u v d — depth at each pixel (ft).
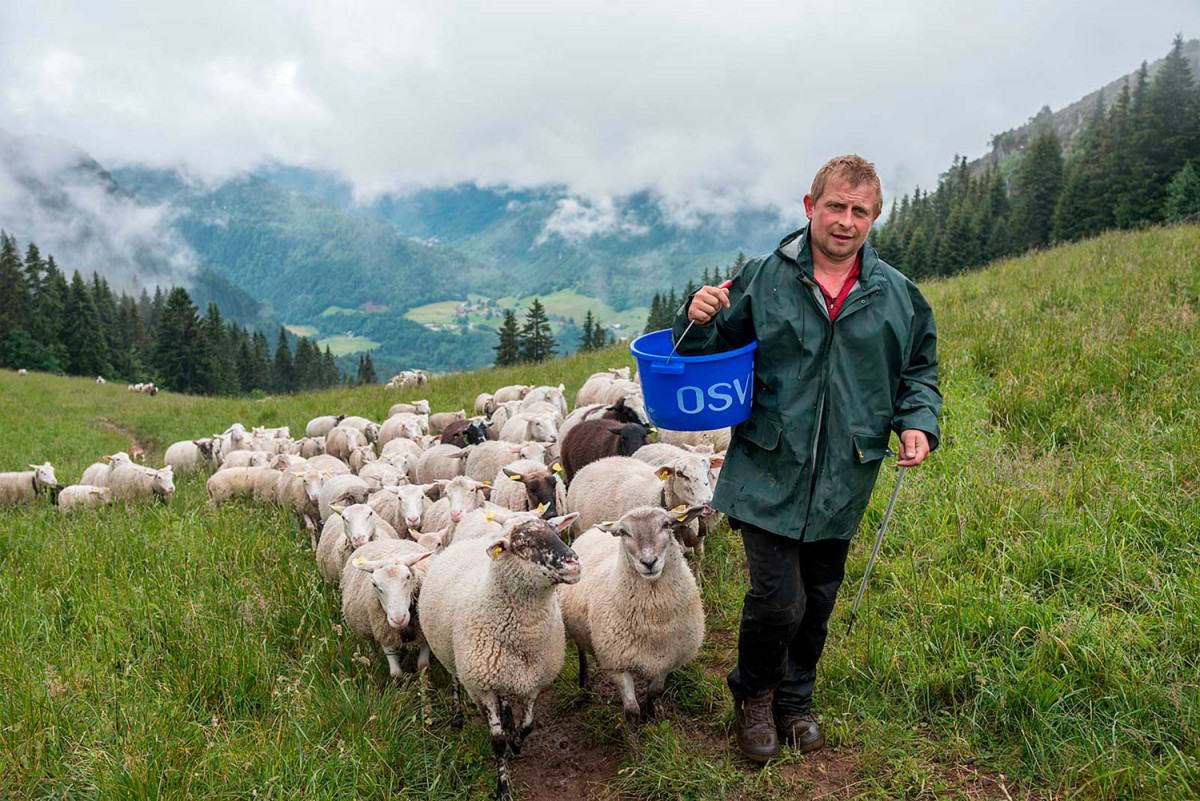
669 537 13.73
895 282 10.94
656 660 13.98
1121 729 11.85
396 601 16.14
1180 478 17.69
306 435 53.62
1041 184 232.53
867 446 10.83
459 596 14.85
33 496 37.40
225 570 21.94
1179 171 184.96
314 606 19.72
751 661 11.93
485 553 16.35
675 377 11.04
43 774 13.35
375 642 18.67
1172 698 11.82
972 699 13.42
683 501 19.19
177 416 77.92
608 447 26.43
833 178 10.38
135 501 34.76
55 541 26.53
